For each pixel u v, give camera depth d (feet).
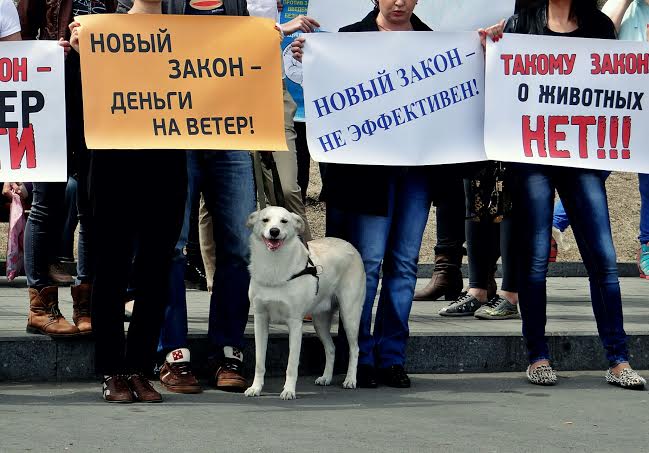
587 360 30.14
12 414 23.24
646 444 21.56
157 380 27.66
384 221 27.63
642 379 27.48
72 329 27.07
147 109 25.66
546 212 27.58
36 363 27.02
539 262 27.68
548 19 28.12
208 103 26.05
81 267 27.32
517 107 27.78
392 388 27.35
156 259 24.57
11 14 26.50
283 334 28.55
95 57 25.53
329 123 27.58
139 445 20.65
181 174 24.85
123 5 26.63
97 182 24.36
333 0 31.42
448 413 24.23
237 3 26.99
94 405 24.35
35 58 25.61
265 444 20.89
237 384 26.50
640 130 28.09
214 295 26.89
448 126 27.86
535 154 27.55
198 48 26.05
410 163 27.55
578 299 38.60
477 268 33.76
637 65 28.04
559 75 27.89
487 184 31.09
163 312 24.95
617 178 61.62
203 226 35.50
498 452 20.66
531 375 28.07
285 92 33.42
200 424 22.59
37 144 25.72
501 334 29.73
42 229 27.30
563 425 23.16
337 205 27.71
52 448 20.29
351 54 27.58
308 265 25.95
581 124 27.91
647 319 33.35
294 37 35.47
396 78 27.63
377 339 28.17
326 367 27.91
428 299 37.22
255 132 26.30
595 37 28.09
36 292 27.35
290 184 33.37
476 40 27.86
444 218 36.73
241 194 26.45
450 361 29.50
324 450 20.51
